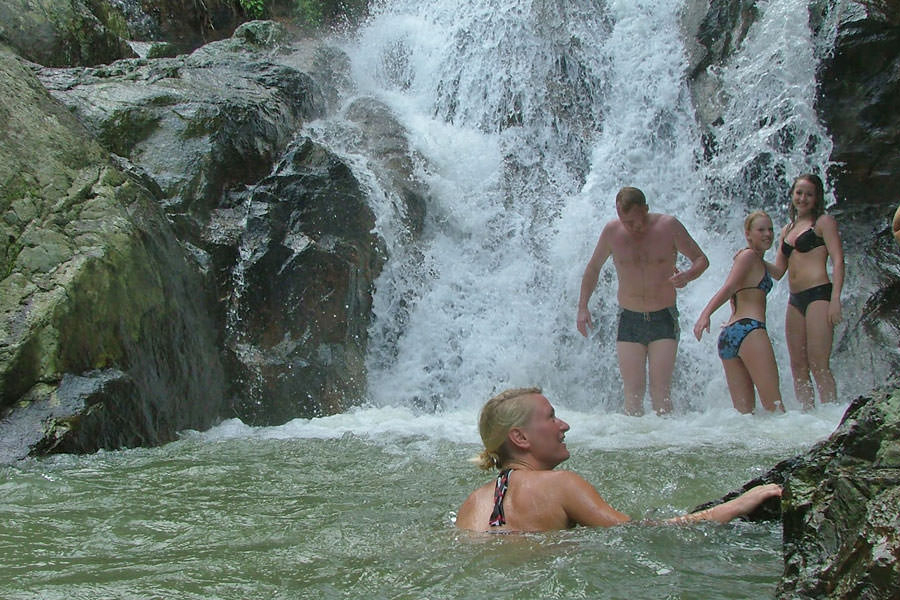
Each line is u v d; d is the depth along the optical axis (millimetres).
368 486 4434
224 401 7430
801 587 2211
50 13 9945
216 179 8398
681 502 3930
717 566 2682
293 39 12547
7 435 5355
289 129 9750
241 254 7969
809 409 7227
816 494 2369
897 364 8156
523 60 11539
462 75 11812
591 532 3020
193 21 13805
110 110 8273
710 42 10867
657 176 10578
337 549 3113
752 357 6988
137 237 6641
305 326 8031
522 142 11078
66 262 6145
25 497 4180
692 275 7125
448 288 9445
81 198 6629
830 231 7297
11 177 6402
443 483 4500
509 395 3402
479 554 2857
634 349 7297
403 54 12430
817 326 7305
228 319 7746
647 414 7312
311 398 7887
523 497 3154
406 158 10211
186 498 4148
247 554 3092
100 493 4270
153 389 6395
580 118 11250
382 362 8812
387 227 9188
